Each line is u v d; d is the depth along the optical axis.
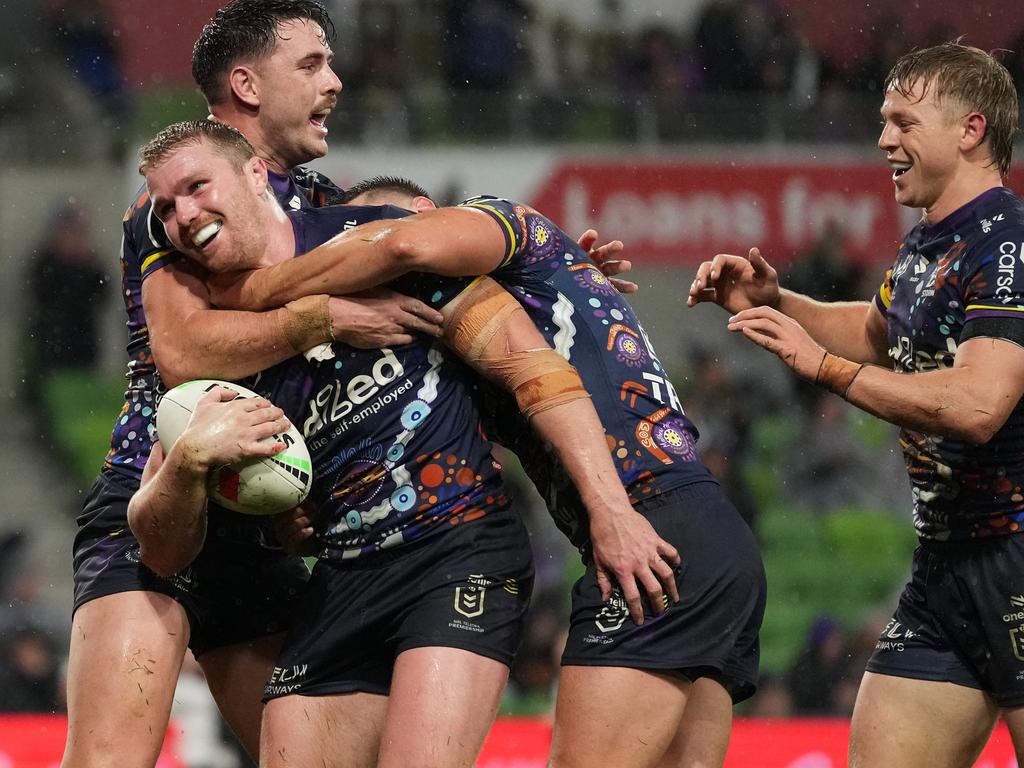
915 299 7.91
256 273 6.84
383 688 7.02
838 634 20.97
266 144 8.21
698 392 25.16
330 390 6.81
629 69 28.61
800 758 13.85
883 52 28.53
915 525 8.26
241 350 6.74
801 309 8.94
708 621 6.68
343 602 6.95
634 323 7.20
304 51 8.09
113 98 27.11
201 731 15.18
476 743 6.56
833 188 26.25
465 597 6.70
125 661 7.17
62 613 22.17
